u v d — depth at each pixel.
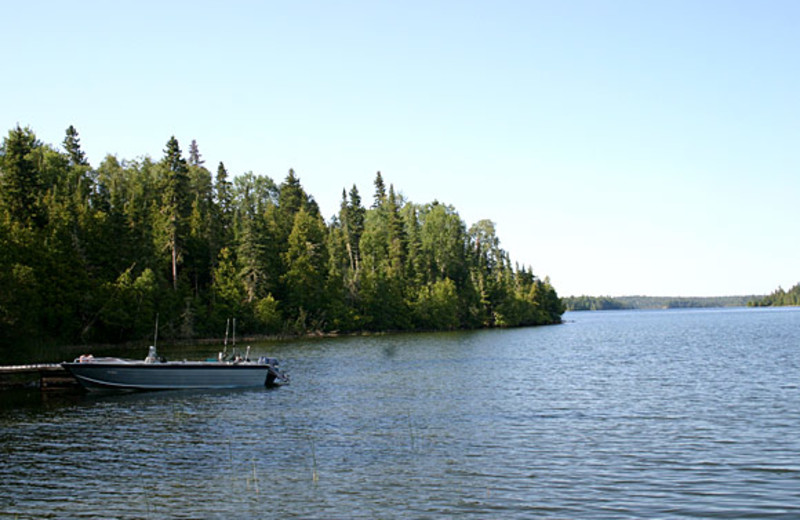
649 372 39.66
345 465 17.44
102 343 64.50
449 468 17.09
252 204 128.12
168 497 14.87
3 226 52.78
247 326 84.44
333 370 42.56
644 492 14.95
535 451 18.86
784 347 59.12
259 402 28.30
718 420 23.16
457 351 61.06
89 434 21.56
